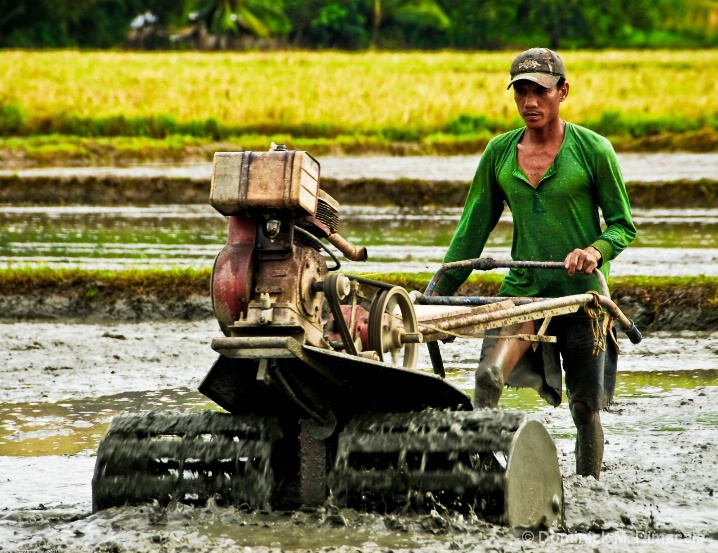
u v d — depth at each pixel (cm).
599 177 2316
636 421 3019
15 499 2280
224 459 2008
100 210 9094
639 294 4712
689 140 12675
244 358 1850
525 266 2281
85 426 3020
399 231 7556
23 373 3831
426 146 13088
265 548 1794
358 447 1934
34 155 12262
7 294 5144
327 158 12388
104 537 1881
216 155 1891
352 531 1869
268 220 1870
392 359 2025
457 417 1919
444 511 1905
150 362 4041
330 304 1867
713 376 3703
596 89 16025
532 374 2358
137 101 15538
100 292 5138
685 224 7819
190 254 6444
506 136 2406
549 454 1972
